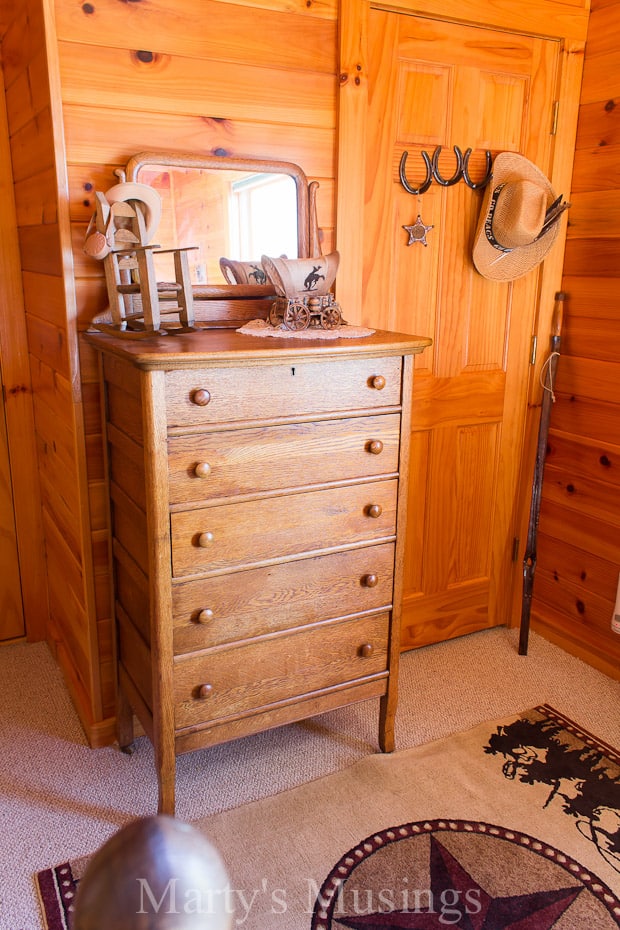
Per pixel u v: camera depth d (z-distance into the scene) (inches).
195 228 73.0
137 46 67.5
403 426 69.3
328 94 77.8
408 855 65.1
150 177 70.1
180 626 62.1
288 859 64.5
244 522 62.9
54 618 98.3
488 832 68.0
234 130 73.8
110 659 79.1
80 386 71.3
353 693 73.9
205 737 66.1
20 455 94.3
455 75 84.9
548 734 82.8
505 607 107.3
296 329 70.8
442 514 97.9
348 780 74.9
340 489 67.2
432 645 102.5
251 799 72.2
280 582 66.2
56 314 73.3
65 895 60.6
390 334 70.9
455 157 87.3
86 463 73.3
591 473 95.5
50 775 75.2
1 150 84.4
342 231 82.0
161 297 69.4
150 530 59.2
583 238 93.4
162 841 16.9
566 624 102.0
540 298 96.3
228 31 71.1
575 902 60.6
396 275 87.4
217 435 59.7
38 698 88.3
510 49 87.2
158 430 57.1
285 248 77.9
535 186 86.8
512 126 90.0
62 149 66.3
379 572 71.7
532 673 95.7
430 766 77.2
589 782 75.2
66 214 67.6
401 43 80.7
